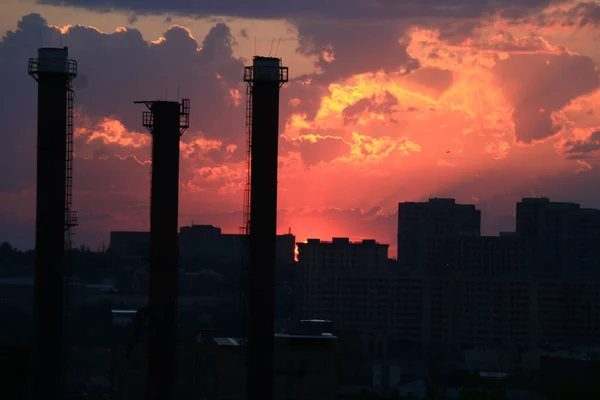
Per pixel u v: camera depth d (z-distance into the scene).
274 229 141.38
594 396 189.62
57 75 144.50
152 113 145.75
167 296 145.00
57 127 144.50
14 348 162.25
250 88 142.25
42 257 144.62
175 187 145.88
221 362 179.62
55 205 144.75
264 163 141.00
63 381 145.88
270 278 141.00
